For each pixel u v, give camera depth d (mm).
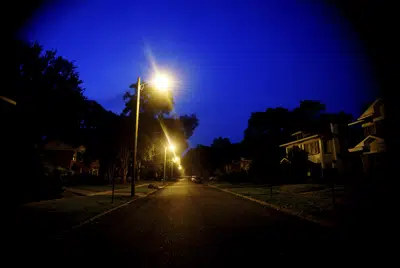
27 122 21766
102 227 10273
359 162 31359
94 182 41844
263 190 27719
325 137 32562
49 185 19469
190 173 141000
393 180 18609
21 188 16422
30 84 26219
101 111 39781
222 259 6164
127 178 53312
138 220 11812
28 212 12953
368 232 8023
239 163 73750
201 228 9758
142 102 42125
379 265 5469
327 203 14719
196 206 16719
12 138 17031
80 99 29375
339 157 31328
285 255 6344
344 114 49531
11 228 9281
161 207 16484
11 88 24766
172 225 10477
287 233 8719
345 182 26094
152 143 44219
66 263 6059
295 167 36156
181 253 6688
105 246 7465
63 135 31484
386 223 8820
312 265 5637
